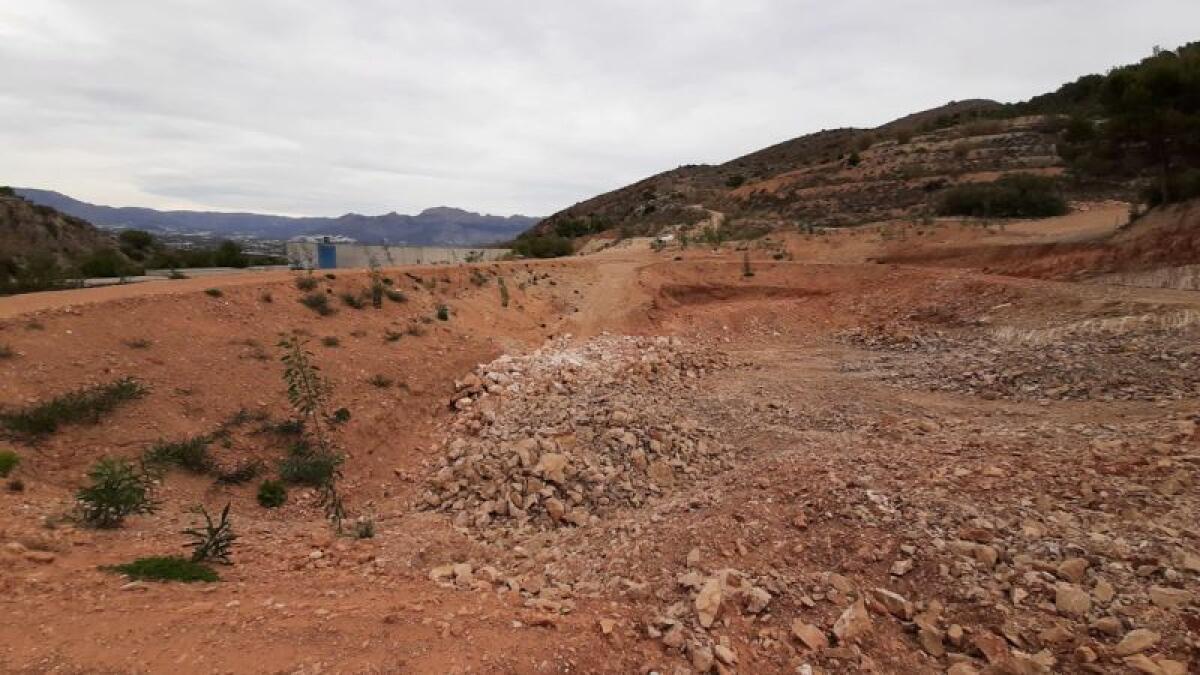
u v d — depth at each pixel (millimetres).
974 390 14734
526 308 23625
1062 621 5164
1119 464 8086
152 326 12367
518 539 8289
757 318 26219
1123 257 23688
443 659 4633
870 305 25672
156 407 10258
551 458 9961
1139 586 5473
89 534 6637
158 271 27656
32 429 8773
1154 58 26172
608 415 12078
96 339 11289
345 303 17109
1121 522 6652
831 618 5461
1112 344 15367
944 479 8094
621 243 48875
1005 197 42281
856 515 7098
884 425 12195
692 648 4973
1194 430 9016
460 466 10500
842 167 69125
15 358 9984
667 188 96250
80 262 27844
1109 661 4688
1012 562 5996
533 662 4695
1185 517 6629
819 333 24609
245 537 7414
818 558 6480
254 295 15219
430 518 9062
